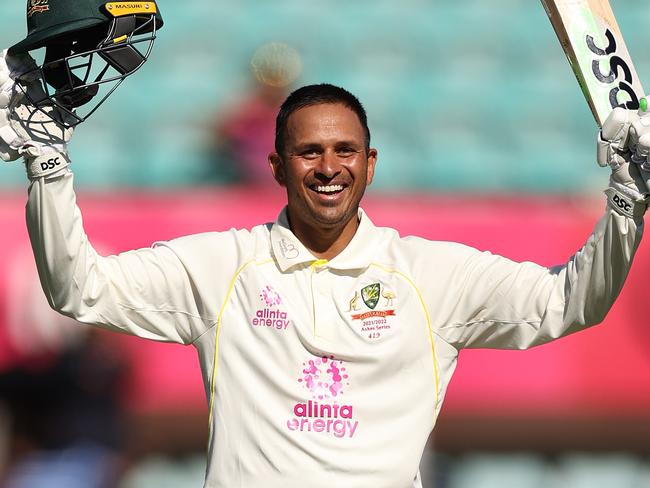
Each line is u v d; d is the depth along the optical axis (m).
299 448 11.21
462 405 22.45
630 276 22.39
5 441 18.20
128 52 11.67
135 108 36.12
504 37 40.72
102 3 11.56
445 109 37.53
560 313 11.54
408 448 11.39
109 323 11.73
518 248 22.98
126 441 19.14
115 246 22.59
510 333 11.80
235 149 28.09
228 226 23.00
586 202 27.30
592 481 23.73
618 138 11.04
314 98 11.71
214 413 11.56
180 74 37.94
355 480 11.18
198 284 11.78
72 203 11.46
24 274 21.34
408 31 40.69
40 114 11.46
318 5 41.34
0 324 20.70
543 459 23.39
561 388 22.44
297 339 11.49
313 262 11.78
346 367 11.43
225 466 11.34
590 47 12.17
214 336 11.67
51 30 11.34
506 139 36.31
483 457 23.17
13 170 33.22
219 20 40.53
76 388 18.53
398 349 11.48
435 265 11.81
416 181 34.25
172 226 22.78
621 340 22.44
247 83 30.47
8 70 11.32
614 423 22.72
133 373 20.14
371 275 11.80
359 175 11.70
